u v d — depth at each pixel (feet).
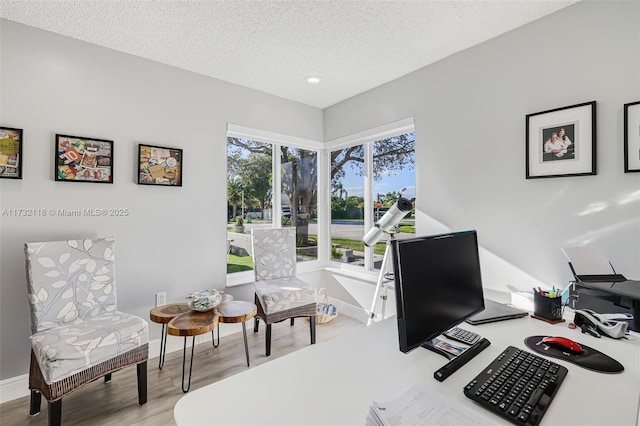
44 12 6.07
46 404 6.17
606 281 4.82
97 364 5.40
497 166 7.00
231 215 9.80
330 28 6.67
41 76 6.63
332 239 11.94
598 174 5.62
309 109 11.43
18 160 6.35
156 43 7.25
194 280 8.74
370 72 8.78
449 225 7.91
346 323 10.20
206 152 8.96
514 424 2.41
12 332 6.36
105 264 6.66
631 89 5.29
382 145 10.11
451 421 2.43
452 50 7.61
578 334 4.23
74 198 6.99
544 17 6.26
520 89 6.61
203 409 2.59
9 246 6.32
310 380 3.06
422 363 3.41
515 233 6.71
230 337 9.16
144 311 7.91
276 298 8.08
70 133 6.95
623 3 5.36
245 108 9.77
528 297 5.33
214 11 6.07
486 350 3.70
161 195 8.19
